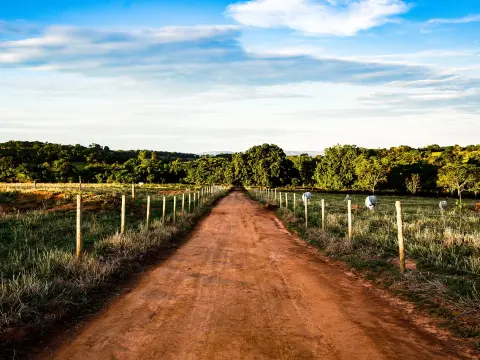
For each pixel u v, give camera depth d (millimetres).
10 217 19344
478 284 7461
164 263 11008
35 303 6375
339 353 5105
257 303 7355
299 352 5141
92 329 6016
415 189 70062
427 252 10586
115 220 19969
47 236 14414
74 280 7992
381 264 9883
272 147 86875
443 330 5910
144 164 103438
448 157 79688
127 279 9133
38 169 84500
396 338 5621
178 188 68375
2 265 9391
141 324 6230
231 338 5629
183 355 5066
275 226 20562
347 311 6875
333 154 80062
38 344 5422
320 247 13430
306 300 7555
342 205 34062
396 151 119062
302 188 83438
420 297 7344
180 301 7477
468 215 24109
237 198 49250
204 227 19906
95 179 94875
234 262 11266
